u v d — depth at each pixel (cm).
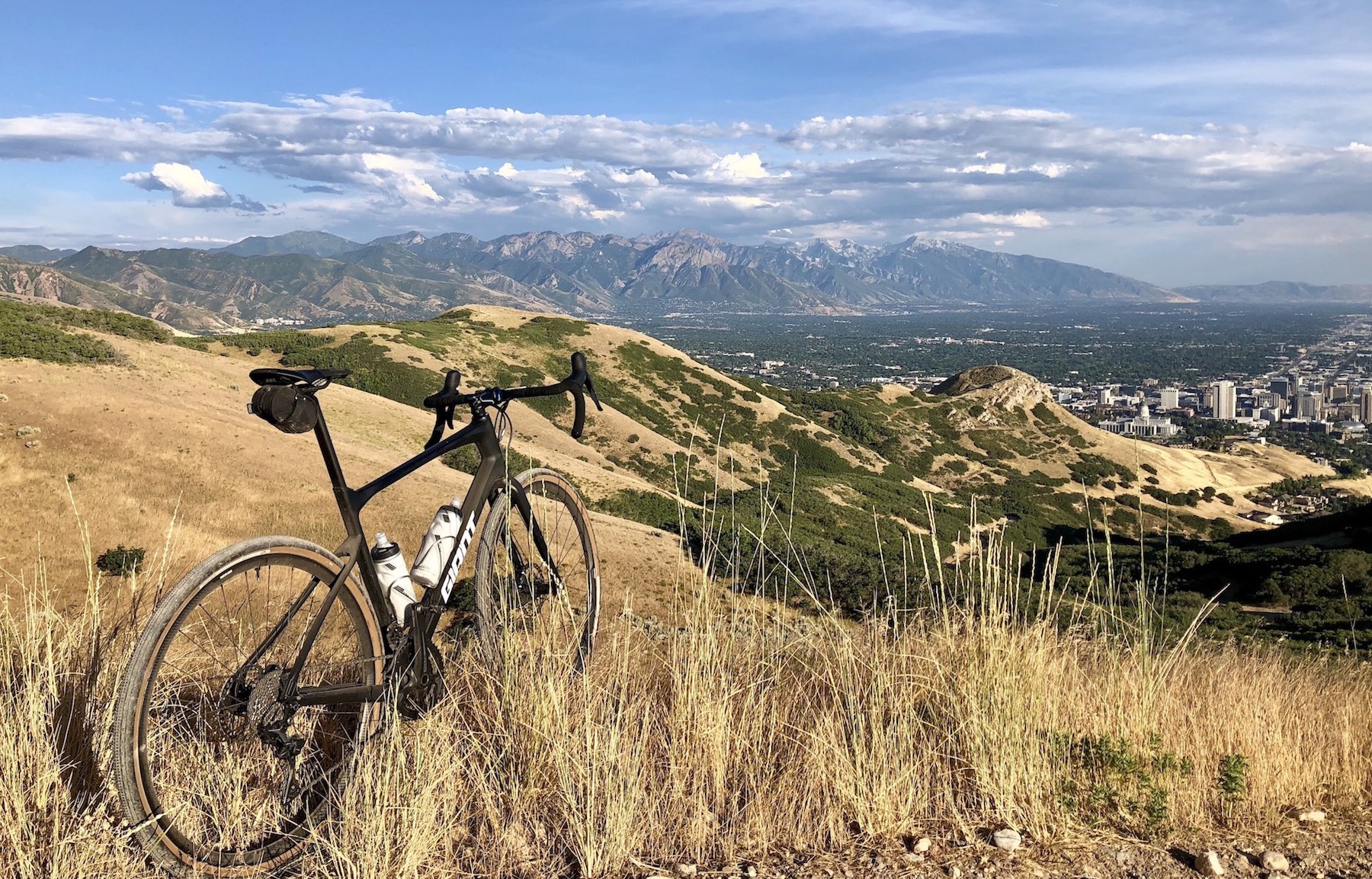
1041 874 228
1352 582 2959
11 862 188
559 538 306
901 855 232
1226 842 255
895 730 269
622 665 282
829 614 317
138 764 179
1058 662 310
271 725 200
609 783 226
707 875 218
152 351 4791
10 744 197
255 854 201
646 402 7806
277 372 207
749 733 267
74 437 2811
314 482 2391
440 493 1628
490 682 256
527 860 217
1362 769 310
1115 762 267
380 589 229
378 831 201
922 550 322
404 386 6662
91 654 226
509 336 8350
